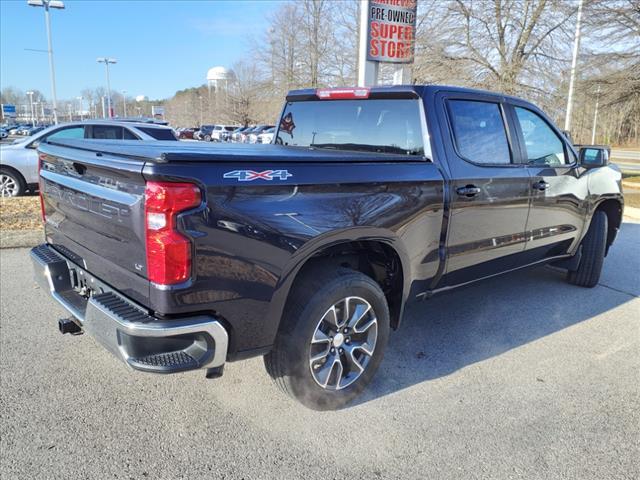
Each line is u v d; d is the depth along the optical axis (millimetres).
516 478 2652
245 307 2629
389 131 3842
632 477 2674
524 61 14312
